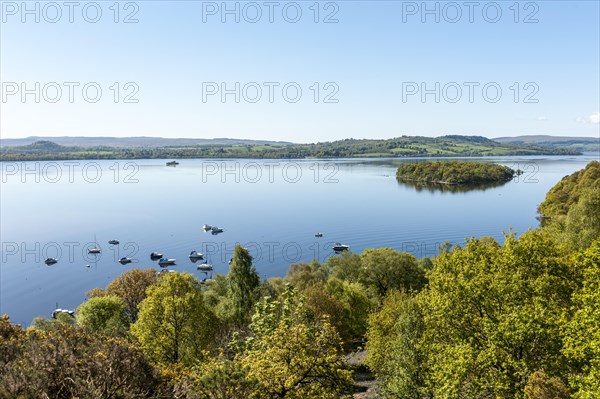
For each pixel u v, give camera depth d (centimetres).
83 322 5653
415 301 3388
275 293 6888
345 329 5534
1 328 3028
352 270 9406
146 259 16962
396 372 3250
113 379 2075
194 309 4019
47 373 2042
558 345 2466
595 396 2002
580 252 2814
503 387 2366
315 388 2114
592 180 14138
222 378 1856
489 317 2850
